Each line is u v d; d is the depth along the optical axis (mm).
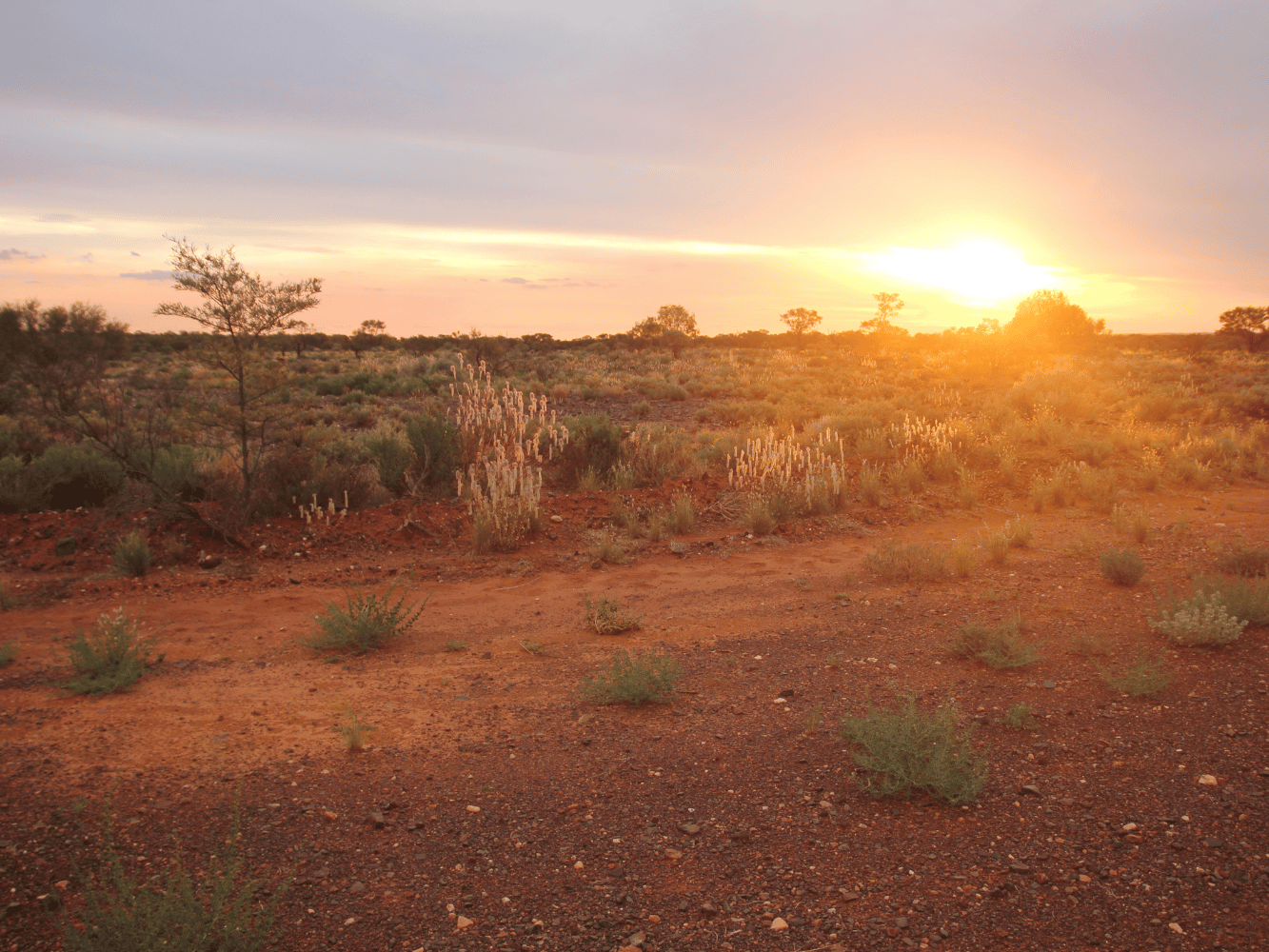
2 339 10133
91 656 6031
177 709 5488
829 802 4258
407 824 4035
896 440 15711
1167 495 13055
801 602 8266
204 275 9984
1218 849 3611
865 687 5844
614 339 75812
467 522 11109
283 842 3838
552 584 9141
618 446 14406
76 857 3617
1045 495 12461
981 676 5949
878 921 3246
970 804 4160
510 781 4531
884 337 65875
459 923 3256
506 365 42875
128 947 2766
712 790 4418
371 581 9164
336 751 4875
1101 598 7719
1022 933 3135
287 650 6887
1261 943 2986
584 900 3436
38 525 10344
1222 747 4578
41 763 4570
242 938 2957
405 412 23266
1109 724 5000
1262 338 59719
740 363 47625
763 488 12695
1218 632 6137
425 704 5672
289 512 11094
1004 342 44281
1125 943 3039
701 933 3203
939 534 11125
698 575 9438
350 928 3211
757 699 5734
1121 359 44688
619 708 5613
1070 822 3938
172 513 10359
